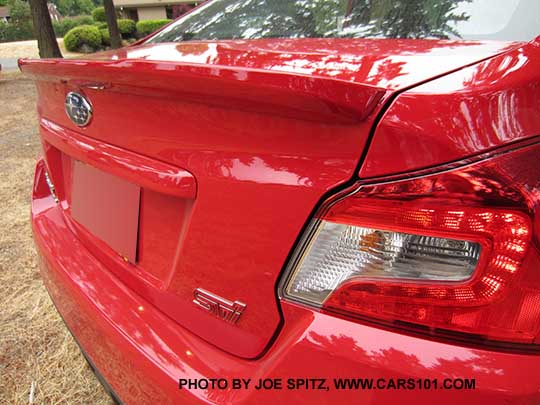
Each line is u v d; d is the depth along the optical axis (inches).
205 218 37.6
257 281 35.1
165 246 44.1
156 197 43.8
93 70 40.6
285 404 32.2
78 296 51.1
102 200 52.0
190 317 41.5
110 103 43.8
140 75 36.3
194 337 41.1
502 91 28.3
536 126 28.2
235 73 31.0
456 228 27.8
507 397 27.0
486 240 27.5
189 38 69.1
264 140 32.9
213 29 68.6
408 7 53.6
